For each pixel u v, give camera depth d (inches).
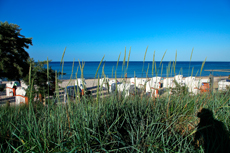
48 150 66.4
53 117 90.0
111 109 103.9
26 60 343.6
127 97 126.1
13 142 80.4
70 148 71.8
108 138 79.6
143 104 117.0
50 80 285.1
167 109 102.7
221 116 101.4
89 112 90.0
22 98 315.3
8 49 324.2
